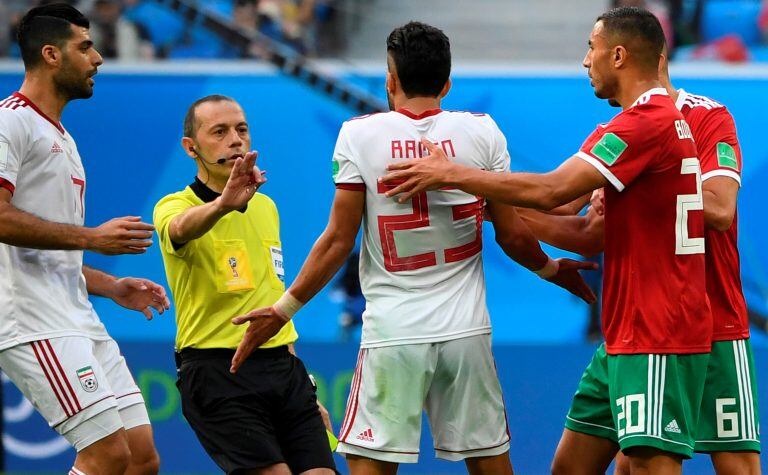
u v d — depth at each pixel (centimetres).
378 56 3198
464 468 2758
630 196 1361
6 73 2836
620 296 1379
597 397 1527
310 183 2833
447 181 1296
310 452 1527
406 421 1375
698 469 2703
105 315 2825
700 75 2781
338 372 2770
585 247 1606
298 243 2819
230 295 1527
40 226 1431
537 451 2712
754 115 2766
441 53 1362
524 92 2814
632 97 1390
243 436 1502
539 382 2733
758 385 2712
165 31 3072
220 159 1525
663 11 3241
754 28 3228
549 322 2789
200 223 1426
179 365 1573
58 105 1549
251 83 2858
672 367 1354
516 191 1303
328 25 3219
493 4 3325
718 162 1480
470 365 1387
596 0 3347
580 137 2797
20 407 2803
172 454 2775
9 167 1461
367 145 1359
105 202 2833
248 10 3128
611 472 2778
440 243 1374
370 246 1394
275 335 1489
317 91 2848
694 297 1364
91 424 1495
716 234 1498
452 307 1378
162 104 2842
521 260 1476
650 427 1348
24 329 1495
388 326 1376
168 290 2820
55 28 1519
